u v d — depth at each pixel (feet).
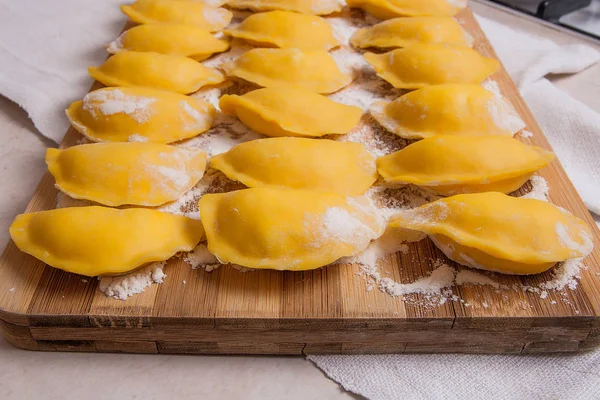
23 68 4.23
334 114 3.49
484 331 2.64
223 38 4.23
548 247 2.61
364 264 2.79
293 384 2.65
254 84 3.84
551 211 2.73
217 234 2.76
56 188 3.11
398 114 3.48
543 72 4.35
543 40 4.88
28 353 2.74
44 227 2.73
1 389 2.58
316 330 2.62
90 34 4.57
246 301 2.63
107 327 2.61
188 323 2.59
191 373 2.68
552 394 2.61
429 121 3.35
